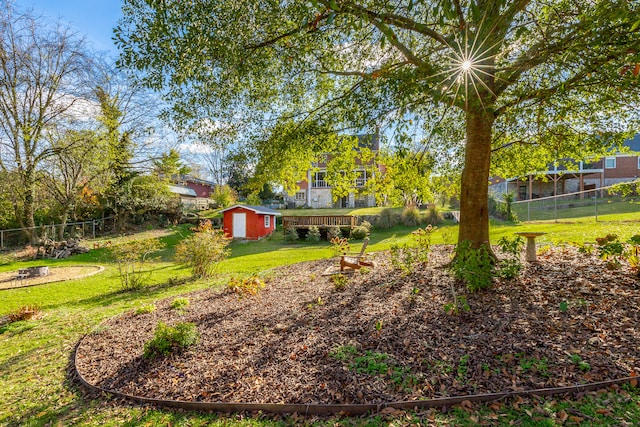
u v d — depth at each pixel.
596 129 6.32
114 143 17.00
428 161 7.18
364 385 3.05
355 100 4.65
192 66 4.52
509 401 2.63
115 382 3.78
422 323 4.05
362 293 5.53
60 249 17.08
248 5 4.36
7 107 15.66
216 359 3.95
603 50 3.19
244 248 18.47
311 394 3.05
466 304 4.09
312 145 6.46
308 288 6.55
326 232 20.92
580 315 3.69
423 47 5.30
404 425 2.53
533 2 4.85
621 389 2.60
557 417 2.39
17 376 4.34
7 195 16.59
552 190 28.36
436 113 4.71
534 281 4.82
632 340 3.13
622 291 4.12
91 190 20.72
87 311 7.24
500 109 5.06
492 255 5.58
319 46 5.41
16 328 6.37
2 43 14.80
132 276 9.78
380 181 7.46
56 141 16.28
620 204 19.48
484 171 5.64
